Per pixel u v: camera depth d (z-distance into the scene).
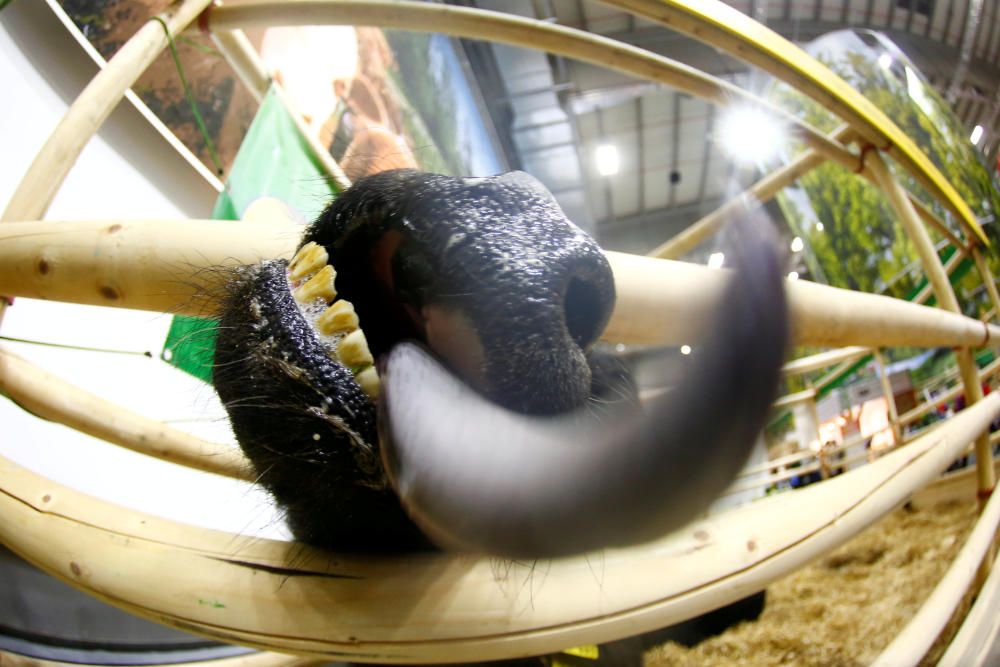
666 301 1.27
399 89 4.41
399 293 0.84
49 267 1.29
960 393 4.05
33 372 2.25
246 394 0.91
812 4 3.52
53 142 1.98
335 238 0.94
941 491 4.13
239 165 3.00
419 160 1.98
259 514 1.11
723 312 0.47
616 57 2.71
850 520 1.48
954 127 3.29
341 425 0.83
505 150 4.88
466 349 0.76
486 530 0.57
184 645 2.96
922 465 1.76
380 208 0.87
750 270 0.47
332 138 3.95
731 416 0.47
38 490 1.31
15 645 2.30
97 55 3.23
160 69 3.70
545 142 4.92
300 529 1.06
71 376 3.12
